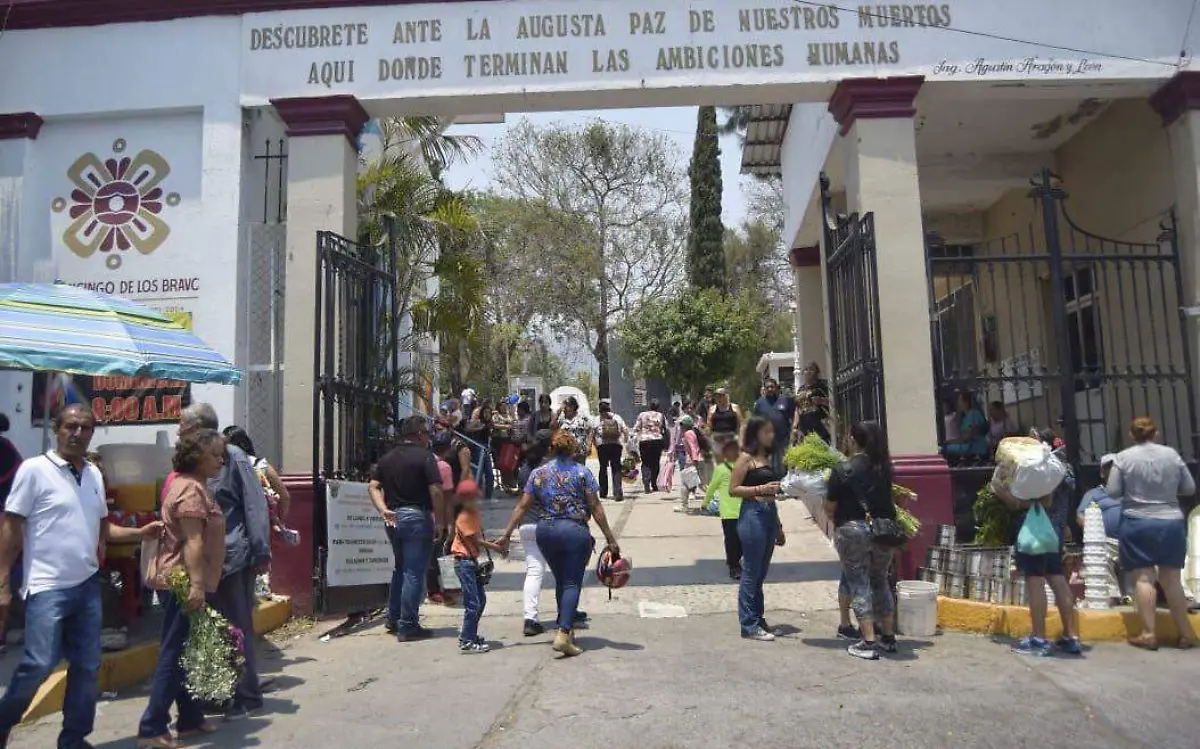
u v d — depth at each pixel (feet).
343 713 18.25
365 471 30.30
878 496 22.12
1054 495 25.03
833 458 25.45
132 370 21.08
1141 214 34.22
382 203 44.32
